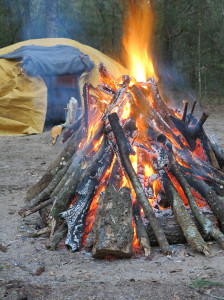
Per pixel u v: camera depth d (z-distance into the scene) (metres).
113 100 4.91
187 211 4.46
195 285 3.85
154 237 4.44
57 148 8.77
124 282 3.92
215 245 4.43
